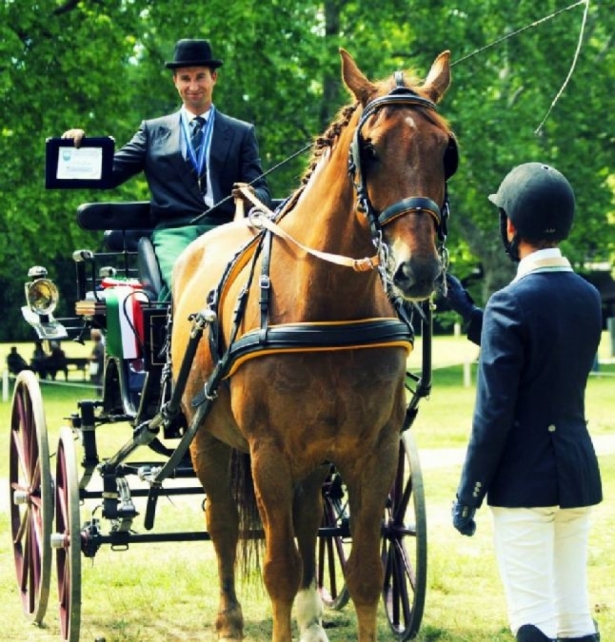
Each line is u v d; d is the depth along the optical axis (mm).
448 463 20453
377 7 45688
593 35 49500
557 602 7348
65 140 11047
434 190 7035
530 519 7156
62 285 61844
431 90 7480
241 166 11586
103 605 11617
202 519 15562
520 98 48031
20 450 11781
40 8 38562
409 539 13672
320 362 7793
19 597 12086
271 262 8266
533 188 7262
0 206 40125
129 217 11688
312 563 9625
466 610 11219
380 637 10703
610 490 17516
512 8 46000
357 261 7488
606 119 47469
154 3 40375
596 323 7316
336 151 7781
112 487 10430
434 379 43688
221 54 41219
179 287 10016
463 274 55875
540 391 7168
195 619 11039
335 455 8039
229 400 8648
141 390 10656
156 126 11609
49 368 44250
